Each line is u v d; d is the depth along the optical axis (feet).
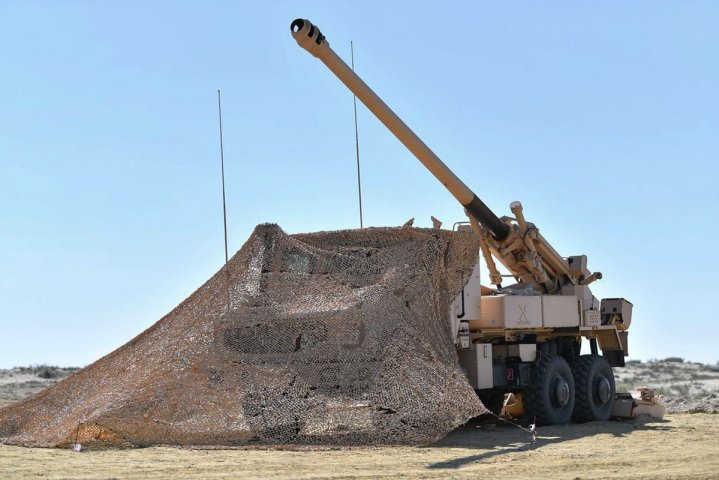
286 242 53.83
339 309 49.37
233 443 46.21
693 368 164.04
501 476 35.88
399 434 45.57
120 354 52.34
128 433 46.55
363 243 54.19
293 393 47.70
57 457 41.83
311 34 50.39
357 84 53.11
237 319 50.42
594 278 65.51
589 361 62.80
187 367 49.16
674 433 54.29
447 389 47.34
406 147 56.03
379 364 47.85
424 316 50.44
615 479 35.04
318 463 39.42
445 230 53.26
